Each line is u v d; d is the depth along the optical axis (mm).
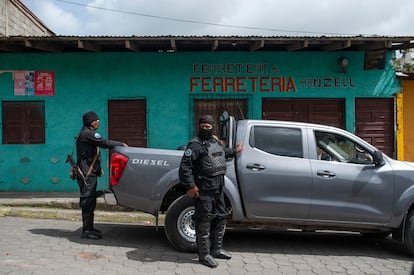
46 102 10438
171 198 6391
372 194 6176
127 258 5770
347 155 6359
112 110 10570
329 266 5750
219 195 5715
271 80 10586
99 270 5246
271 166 6148
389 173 6223
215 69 10555
